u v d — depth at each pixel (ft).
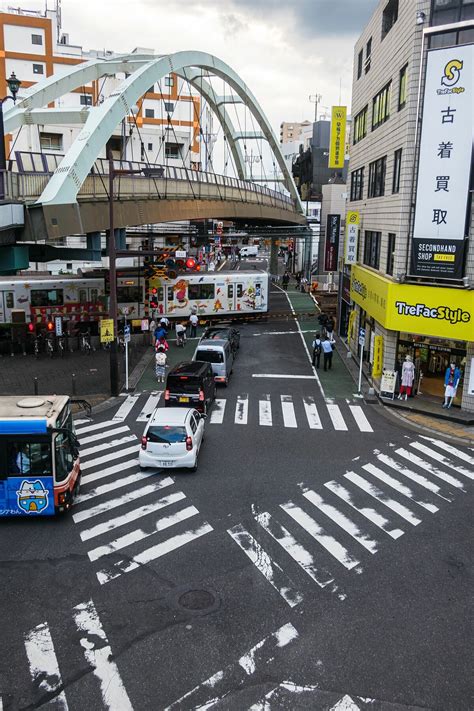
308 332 129.49
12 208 72.64
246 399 77.77
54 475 42.57
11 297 108.06
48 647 29.78
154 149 246.68
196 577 36.14
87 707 26.00
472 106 66.64
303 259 246.68
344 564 37.81
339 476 52.60
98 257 97.71
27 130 193.16
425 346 77.71
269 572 36.73
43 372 91.40
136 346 112.37
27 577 36.14
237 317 140.77
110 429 65.57
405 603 33.73
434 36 69.26
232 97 221.46
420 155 70.23
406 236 74.84
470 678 27.86
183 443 51.67
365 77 103.86
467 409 72.84
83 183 87.71
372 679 27.68
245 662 28.73
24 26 226.99
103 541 40.55
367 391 82.79
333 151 199.00
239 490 49.08
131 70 129.70
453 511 46.06
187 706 26.04
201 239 193.06
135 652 29.43
